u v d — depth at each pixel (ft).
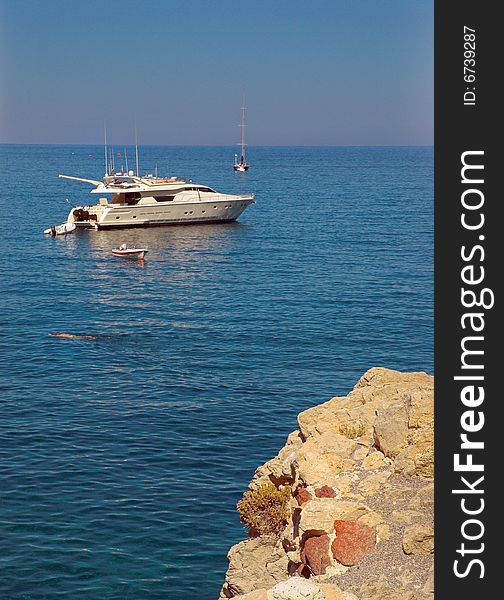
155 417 119.34
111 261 294.46
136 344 167.53
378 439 54.70
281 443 110.22
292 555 49.98
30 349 161.17
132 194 375.66
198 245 332.60
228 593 57.16
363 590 43.62
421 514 47.88
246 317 196.03
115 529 84.12
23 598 72.33
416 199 562.25
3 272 265.95
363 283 244.22
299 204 518.37
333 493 51.01
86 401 126.72
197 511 88.74
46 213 455.63
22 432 111.24
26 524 84.48
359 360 156.25
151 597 73.10
